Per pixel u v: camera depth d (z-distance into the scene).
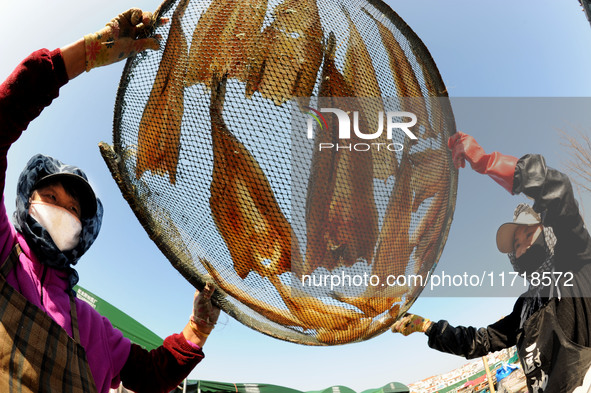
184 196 1.38
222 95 1.32
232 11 1.38
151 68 1.46
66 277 1.61
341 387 7.84
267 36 1.37
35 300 1.41
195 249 1.47
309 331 1.48
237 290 1.49
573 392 2.24
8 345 1.25
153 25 1.41
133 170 1.45
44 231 1.52
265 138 1.34
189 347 1.83
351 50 1.45
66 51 1.28
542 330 2.41
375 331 1.50
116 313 5.03
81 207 1.67
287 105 1.36
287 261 1.37
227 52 1.35
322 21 1.46
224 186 1.31
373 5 1.60
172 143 1.36
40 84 1.24
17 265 1.43
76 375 1.39
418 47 1.61
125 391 3.18
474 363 7.07
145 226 1.45
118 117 1.48
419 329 2.87
